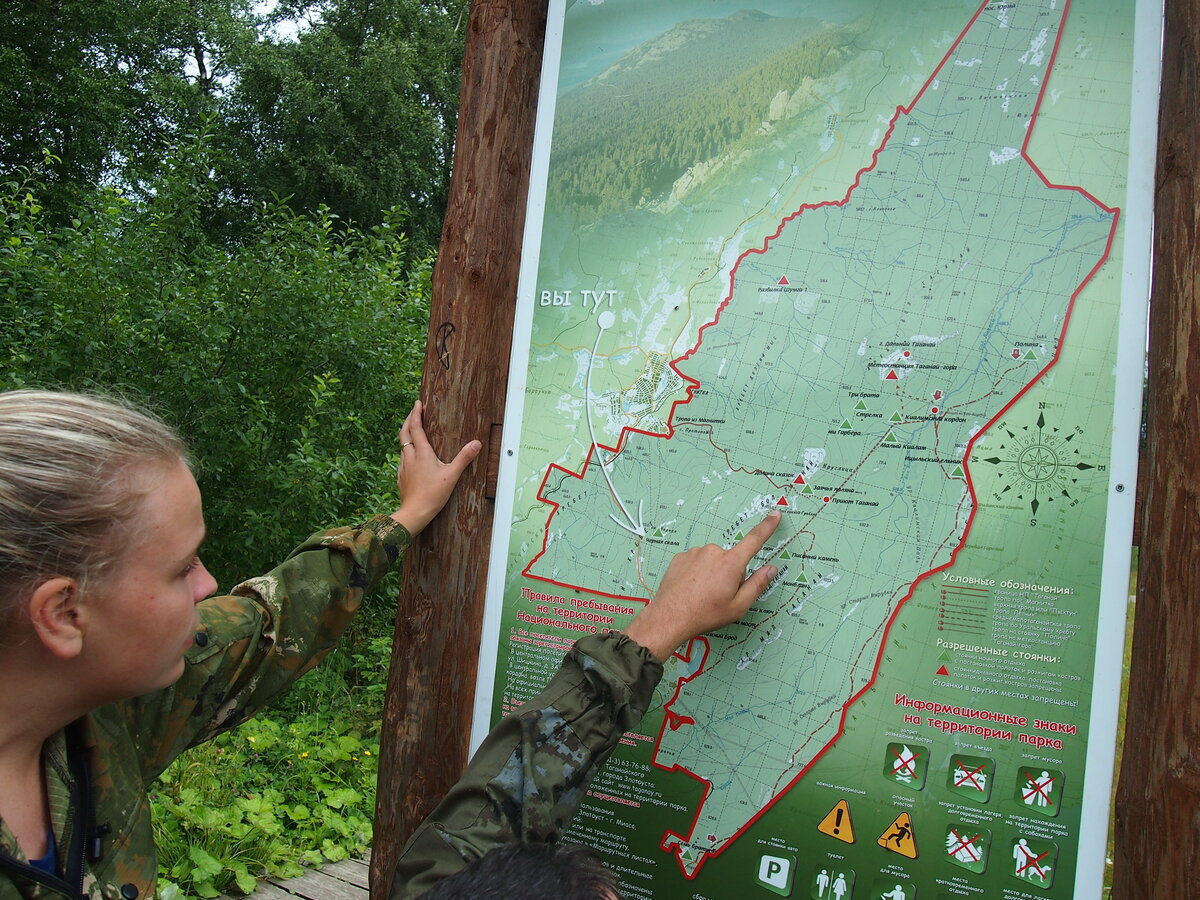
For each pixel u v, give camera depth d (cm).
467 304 163
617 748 138
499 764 108
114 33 1507
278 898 265
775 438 135
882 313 131
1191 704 108
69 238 496
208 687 119
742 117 145
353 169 1522
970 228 128
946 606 123
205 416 452
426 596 160
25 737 91
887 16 138
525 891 73
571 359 151
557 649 146
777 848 128
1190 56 117
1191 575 109
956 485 125
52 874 91
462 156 167
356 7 1689
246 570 469
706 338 142
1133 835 112
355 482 499
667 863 133
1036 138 127
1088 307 121
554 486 150
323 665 437
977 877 118
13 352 442
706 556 126
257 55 1567
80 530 83
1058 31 128
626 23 157
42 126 1359
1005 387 124
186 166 529
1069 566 119
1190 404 111
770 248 140
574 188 156
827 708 127
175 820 281
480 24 168
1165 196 118
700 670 134
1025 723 119
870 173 135
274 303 502
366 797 342
